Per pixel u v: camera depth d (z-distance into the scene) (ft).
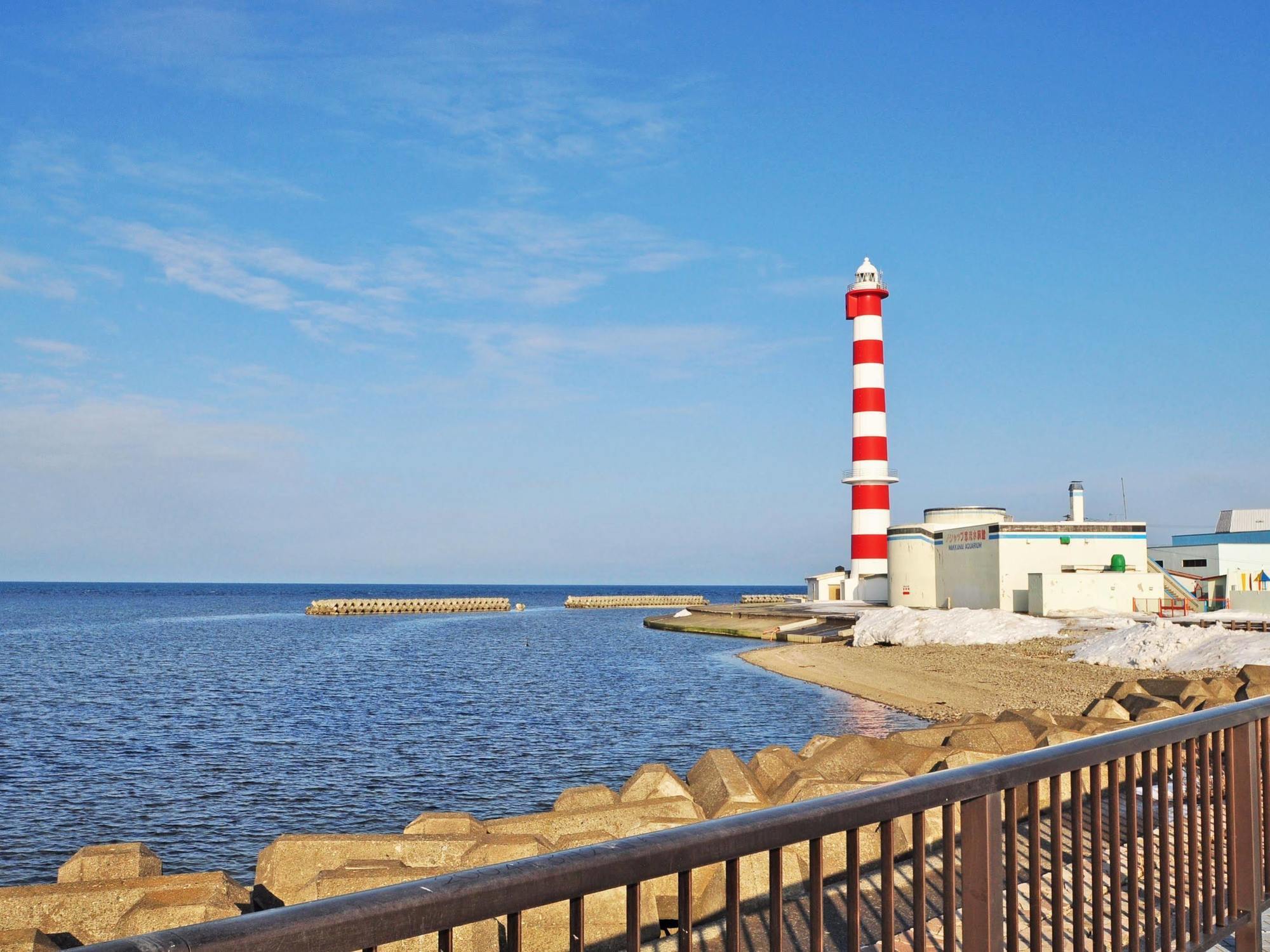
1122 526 228.22
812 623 271.69
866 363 306.76
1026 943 20.61
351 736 115.96
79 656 244.83
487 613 520.83
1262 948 19.35
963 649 189.16
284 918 6.12
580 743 108.78
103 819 76.79
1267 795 18.58
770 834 8.86
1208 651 134.21
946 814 11.35
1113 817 14.34
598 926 33.45
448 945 6.97
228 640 309.42
